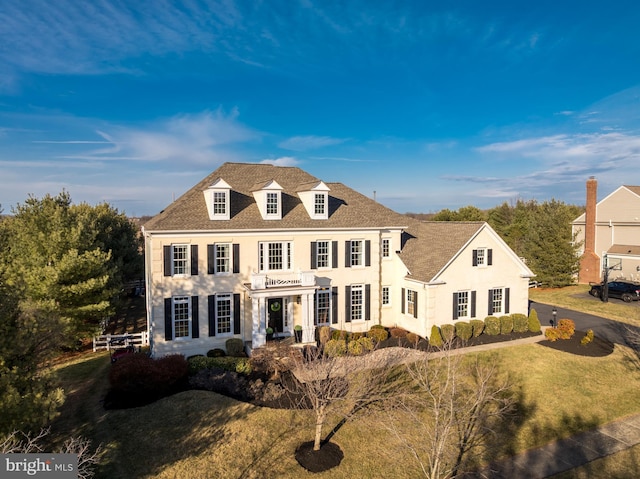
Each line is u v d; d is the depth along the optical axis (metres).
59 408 20.59
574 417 20.98
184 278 26.70
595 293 45.53
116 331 36.91
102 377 24.42
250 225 28.27
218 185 27.73
